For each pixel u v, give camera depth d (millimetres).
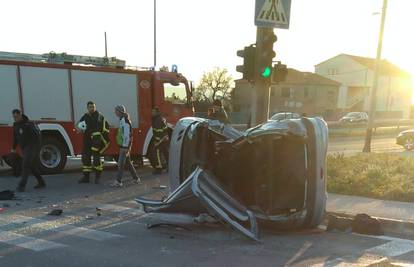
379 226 7090
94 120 11469
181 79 15188
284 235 6891
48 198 9594
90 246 6258
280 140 7031
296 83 68000
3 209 8484
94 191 10492
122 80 14055
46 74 12867
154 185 11375
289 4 10086
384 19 22609
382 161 14008
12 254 5871
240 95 68562
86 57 13586
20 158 12289
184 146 8266
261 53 9875
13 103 12383
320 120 7098
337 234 6996
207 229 7137
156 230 7141
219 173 7652
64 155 13141
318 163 6812
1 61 12180
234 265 5480
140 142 14281
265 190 7164
